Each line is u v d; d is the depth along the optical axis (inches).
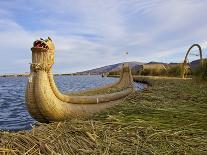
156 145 201.8
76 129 220.7
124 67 836.6
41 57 331.6
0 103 855.1
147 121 266.5
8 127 470.0
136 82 1831.9
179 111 321.7
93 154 180.1
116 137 213.6
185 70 1437.0
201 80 863.7
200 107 354.3
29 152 176.7
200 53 1081.4
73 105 370.9
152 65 2071.9
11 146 180.9
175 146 200.7
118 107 352.5
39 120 357.1
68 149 186.2
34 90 332.5
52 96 339.6
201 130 238.8
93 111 398.9
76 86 1937.7
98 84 2235.5
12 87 1972.2
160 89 622.5
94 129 225.9
